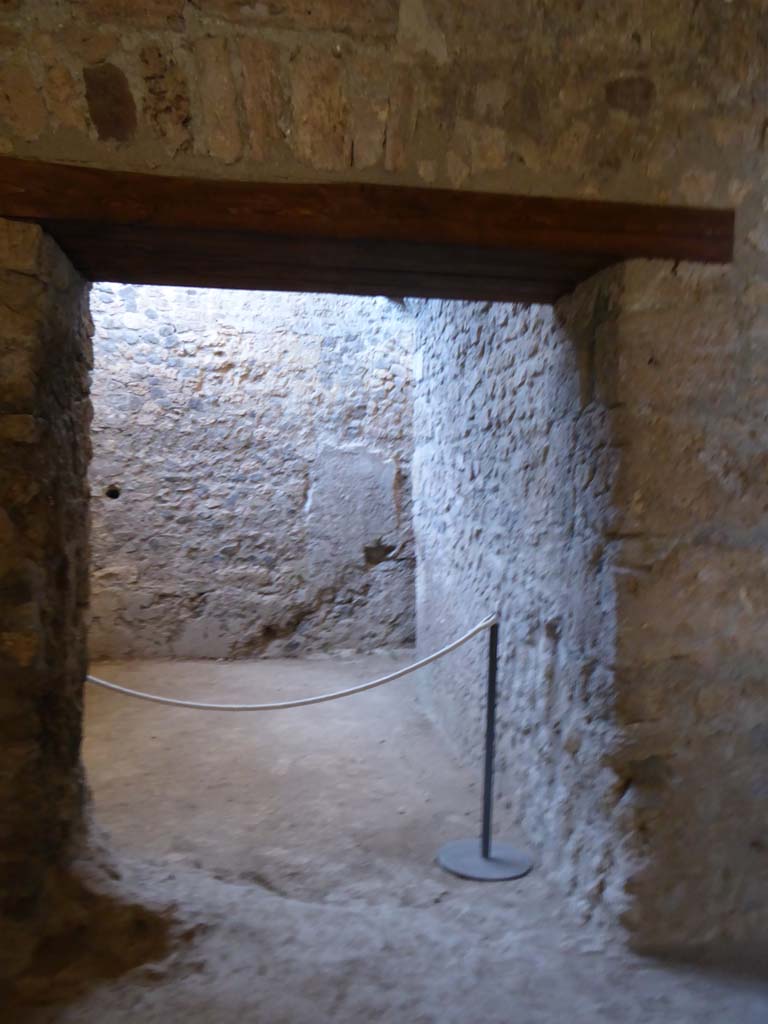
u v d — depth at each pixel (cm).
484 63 215
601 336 244
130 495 603
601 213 224
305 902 267
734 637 237
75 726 255
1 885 215
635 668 234
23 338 206
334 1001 207
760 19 227
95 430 594
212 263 239
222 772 394
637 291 230
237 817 341
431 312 498
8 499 210
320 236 214
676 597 235
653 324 231
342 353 631
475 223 218
